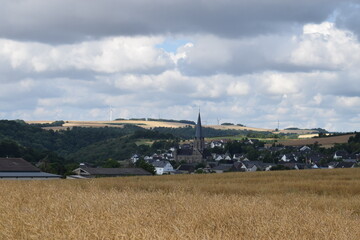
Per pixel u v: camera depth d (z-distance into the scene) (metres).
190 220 15.02
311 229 14.83
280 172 82.75
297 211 18.94
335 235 14.30
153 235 11.84
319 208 24.84
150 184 47.25
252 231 14.09
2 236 12.40
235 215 16.30
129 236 11.85
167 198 21.08
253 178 65.88
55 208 16.17
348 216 20.08
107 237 11.93
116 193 22.52
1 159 104.25
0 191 23.45
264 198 27.31
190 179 66.00
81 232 12.17
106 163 164.50
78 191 24.67
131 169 127.12
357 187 45.16
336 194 40.06
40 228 12.73
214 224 14.76
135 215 14.91
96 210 16.00
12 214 14.85
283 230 14.12
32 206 17.33
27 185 29.39
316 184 48.78
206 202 20.08
